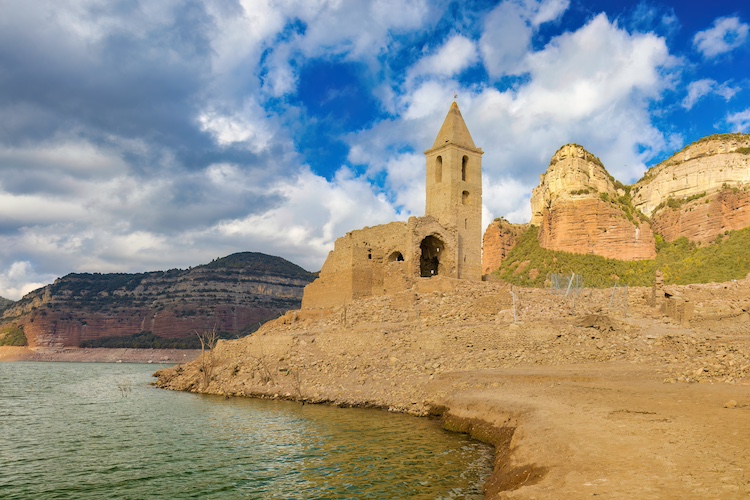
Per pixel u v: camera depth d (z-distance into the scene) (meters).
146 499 19.17
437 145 72.56
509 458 18.83
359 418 32.25
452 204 70.12
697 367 30.53
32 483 21.36
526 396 27.55
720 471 13.15
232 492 19.56
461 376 35.59
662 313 48.72
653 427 18.36
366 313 57.34
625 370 33.34
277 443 26.70
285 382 45.12
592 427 19.08
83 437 30.36
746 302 46.34
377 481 19.75
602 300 54.84
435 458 22.50
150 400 47.66
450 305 54.72
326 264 70.62
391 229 68.00
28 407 44.41
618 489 12.45
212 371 55.22
